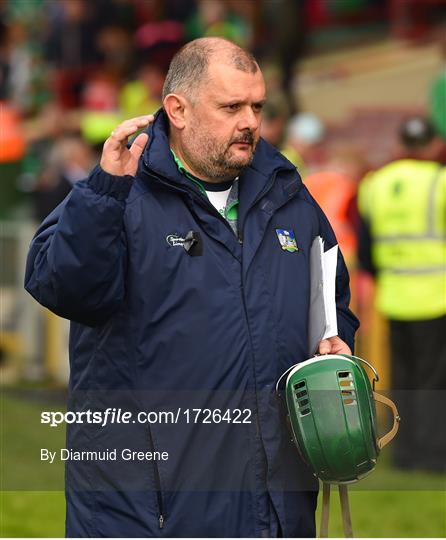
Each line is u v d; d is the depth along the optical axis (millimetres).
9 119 42375
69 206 13656
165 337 14219
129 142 14953
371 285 30031
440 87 41062
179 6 55125
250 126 14297
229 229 14469
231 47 14445
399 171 27828
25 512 23594
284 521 14375
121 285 14023
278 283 14594
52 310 14195
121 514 14352
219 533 14305
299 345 14586
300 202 15117
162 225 14305
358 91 57469
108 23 53969
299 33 53375
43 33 57688
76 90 53469
